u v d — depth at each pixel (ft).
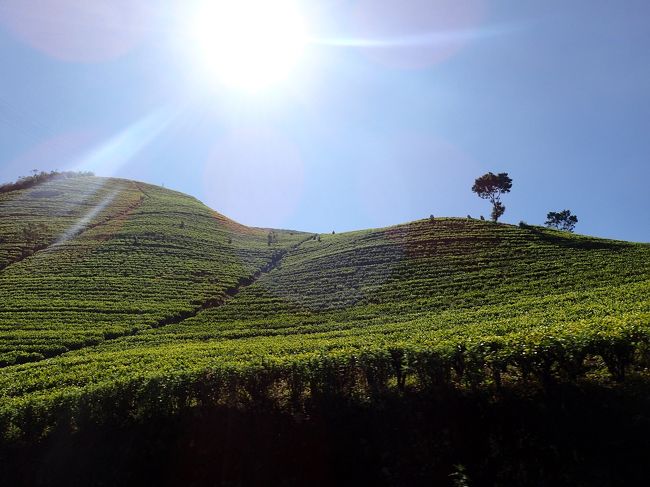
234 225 315.58
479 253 172.65
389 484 39.40
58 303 141.49
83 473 45.60
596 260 145.38
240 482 42.93
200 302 150.51
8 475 45.98
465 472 38.19
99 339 113.19
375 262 181.06
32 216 266.57
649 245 157.99
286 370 50.55
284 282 176.04
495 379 45.37
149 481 44.39
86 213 284.20
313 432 45.78
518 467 37.52
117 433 48.70
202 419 48.75
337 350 56.08
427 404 46.01
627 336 44.24
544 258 156.87
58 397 50.31
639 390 41.29
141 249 213.05
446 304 125.29
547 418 40.86
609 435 37.76
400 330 98.68
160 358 79.10
